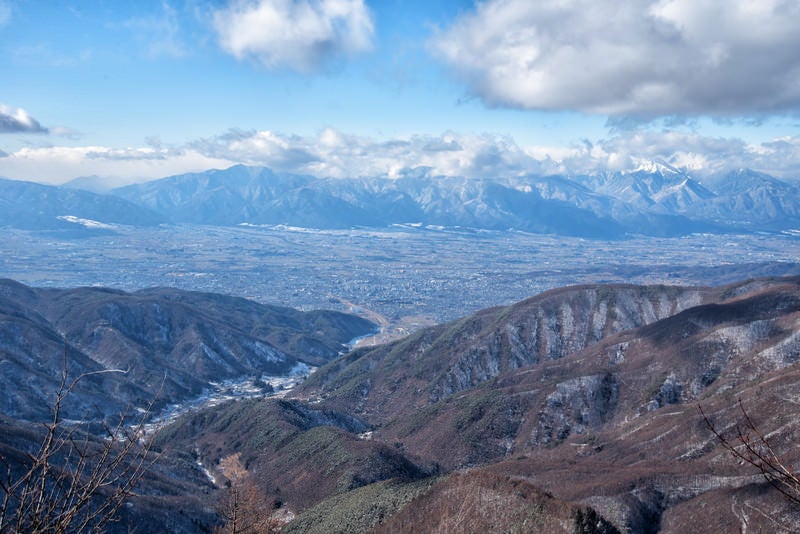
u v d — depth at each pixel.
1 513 11.76
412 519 65.69
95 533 13.16
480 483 67.94
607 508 75.88
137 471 14.84
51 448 13.48
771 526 62.44
